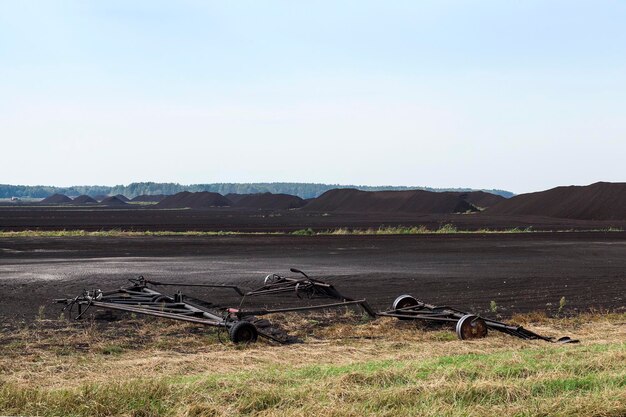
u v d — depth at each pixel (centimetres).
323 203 17100
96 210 13838
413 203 15250
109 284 1975
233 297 1786
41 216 9281
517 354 904
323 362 940
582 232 5306
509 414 573
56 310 1511
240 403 609
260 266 2511
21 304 1588
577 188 11981
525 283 2088
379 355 1009
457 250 3300
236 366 895
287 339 1213
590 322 1468
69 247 3397
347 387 666
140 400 618
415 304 1491
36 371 885
